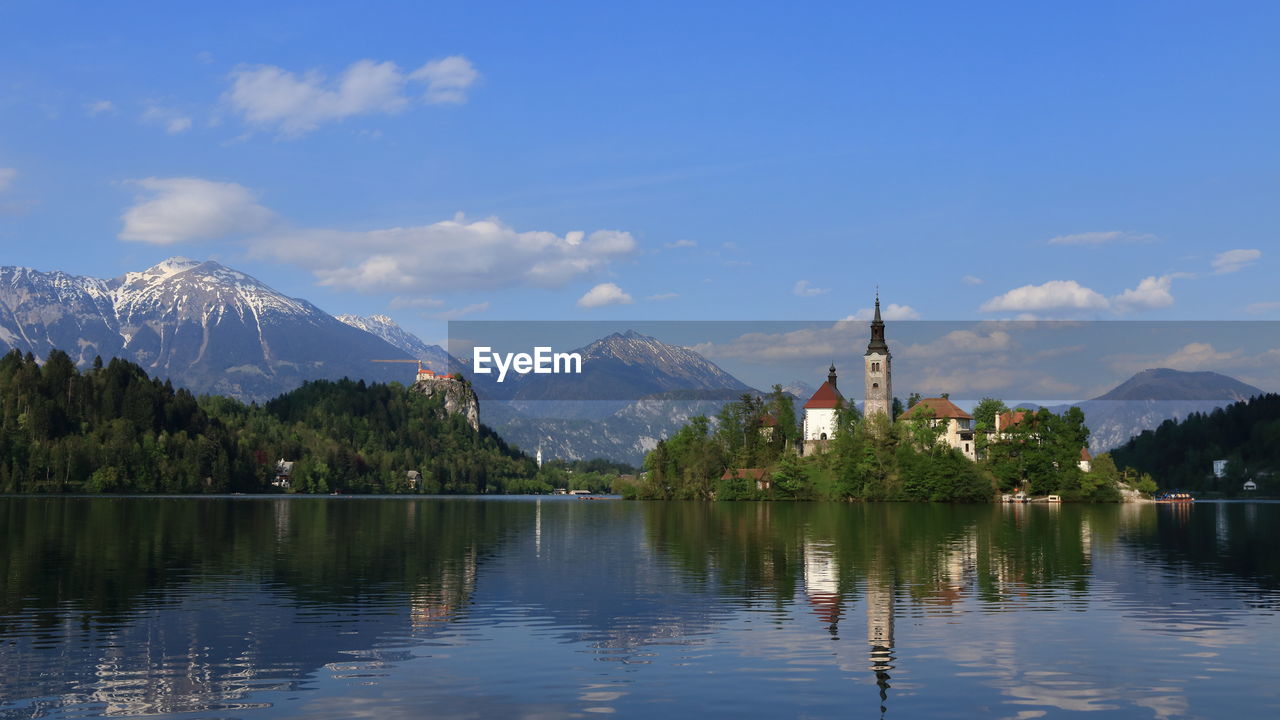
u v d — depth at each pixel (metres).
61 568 70.12
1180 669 38.31
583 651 41.22
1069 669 38.25
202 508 189.88
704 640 43.53
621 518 155.25
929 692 35.06
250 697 34.19
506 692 35.00
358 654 40.50
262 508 195.00
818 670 38.09
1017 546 91.75
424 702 33.72
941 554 83.12
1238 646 42.34
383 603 53.34
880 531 115.94
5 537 100.44
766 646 42.31
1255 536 107.25
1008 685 36.03
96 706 33.06
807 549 88.19
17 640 43.00
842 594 57.31
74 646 41.78
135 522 131.25
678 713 32.66
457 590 58.81
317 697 34.22
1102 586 61.09
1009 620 48.47
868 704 33.66
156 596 55.75
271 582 62.50
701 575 66.94
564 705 33.56
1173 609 51.78
